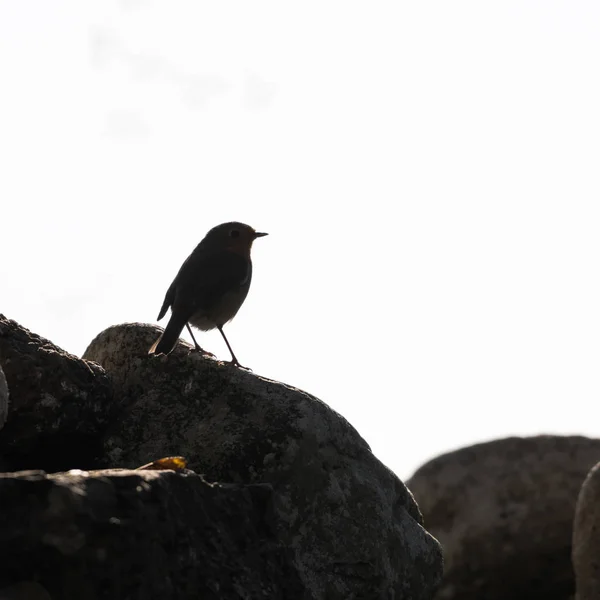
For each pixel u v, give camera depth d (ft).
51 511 23.67
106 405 36.65
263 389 36.52
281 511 34.19
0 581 23.35
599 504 54.54
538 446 75.66
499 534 73.61
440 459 77.46
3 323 34.45
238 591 27.40
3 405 28.48
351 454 36.63
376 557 35.42
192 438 35.91
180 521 26.86
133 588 24.64
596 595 54.24
